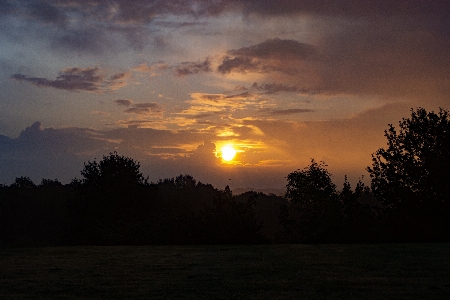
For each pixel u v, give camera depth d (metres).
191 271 9.48
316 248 14.97
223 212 20.11
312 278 8.38
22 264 11.03
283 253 13.37
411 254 12.45
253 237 19.45
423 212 22.23
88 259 12.13
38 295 6.91
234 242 19.42
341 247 15.18
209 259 11.91
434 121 24.08
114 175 40.69
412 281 7.91
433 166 22.38
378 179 24.11
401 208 22.81
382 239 21.08
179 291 7.12
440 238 21.64
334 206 21.14
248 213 20.28
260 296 6.66
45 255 13.39
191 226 19.64
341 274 8.87
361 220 21.22
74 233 39.88
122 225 22.05
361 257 11.88
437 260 11.04
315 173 22.98
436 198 22.34
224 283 7.88
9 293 7.09
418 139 23.98
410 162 23.36
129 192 39.50
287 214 22.94
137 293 6.98
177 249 15.38
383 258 11.56
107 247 16.69
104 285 7.77
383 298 6.40
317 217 21.23
